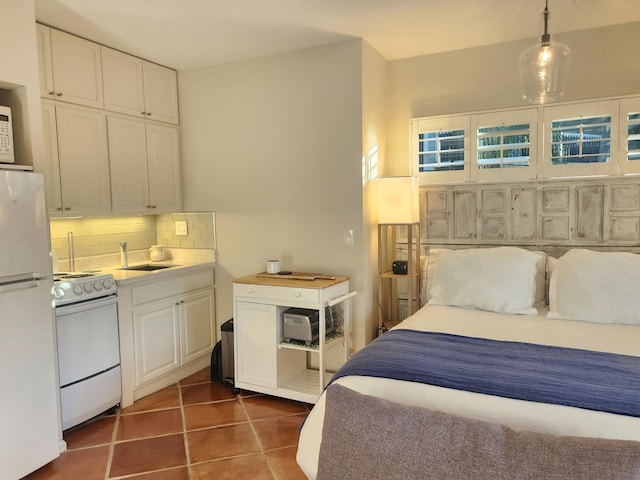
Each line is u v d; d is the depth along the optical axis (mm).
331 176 3389
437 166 3578
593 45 3139
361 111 3258
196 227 3973
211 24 2926
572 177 3193
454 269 3025
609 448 1211
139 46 3297
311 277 3232
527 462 1229
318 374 3396
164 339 3402
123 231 3814
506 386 1642
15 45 2320
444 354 1963
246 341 3209
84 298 2773
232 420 2898
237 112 3705
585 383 1633
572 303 2621
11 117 2344
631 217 3090
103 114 3248
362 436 1411
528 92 2189
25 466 2258
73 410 2709
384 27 3031
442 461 1295
